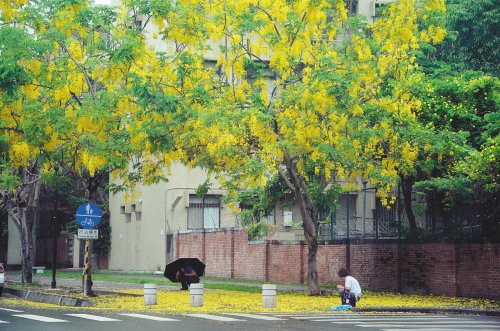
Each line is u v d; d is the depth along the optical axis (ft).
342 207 126.72
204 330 51.57
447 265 94.07
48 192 187.42
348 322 59.82
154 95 79.00
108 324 55.31
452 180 89.56
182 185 153.79
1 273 96.07
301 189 93.97
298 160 90.33
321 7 81.46
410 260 99.55
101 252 182.50
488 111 99.19
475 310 72.64
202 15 81.20
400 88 86.94
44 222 205.57
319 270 118.52
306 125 81.15
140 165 101.19
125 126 86.74
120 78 82.64
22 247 113.60
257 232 121.49
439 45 129.80
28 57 75.41
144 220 164.35
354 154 86.84
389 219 105.50
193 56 84.53
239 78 87.86
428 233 98.12
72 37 88.07
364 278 108.06
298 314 68.44
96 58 84.07
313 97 79.30
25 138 82.28
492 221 88.79
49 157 86.53
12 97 79.30
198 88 80.64
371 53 87.86
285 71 86.28
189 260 106.11
